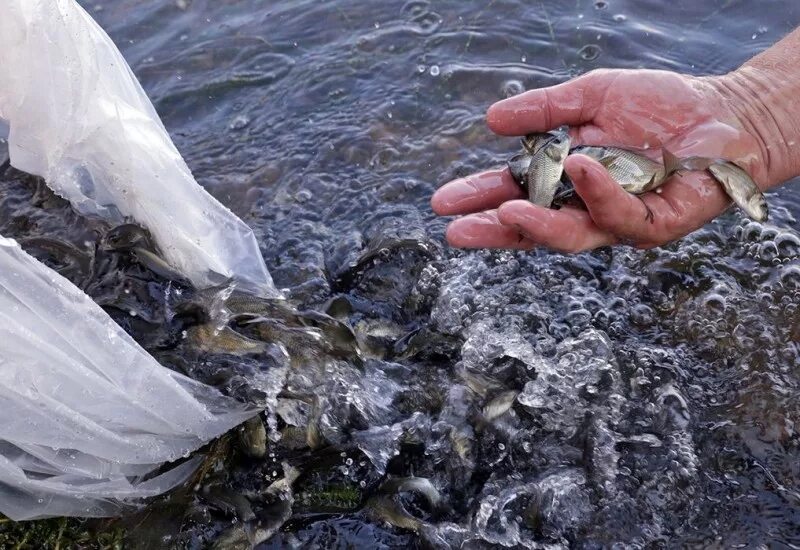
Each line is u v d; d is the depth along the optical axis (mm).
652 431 442
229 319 452
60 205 526
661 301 494
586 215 433
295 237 542
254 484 434
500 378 460
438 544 411
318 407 442
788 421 439
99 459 397
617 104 484
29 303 363
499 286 504
